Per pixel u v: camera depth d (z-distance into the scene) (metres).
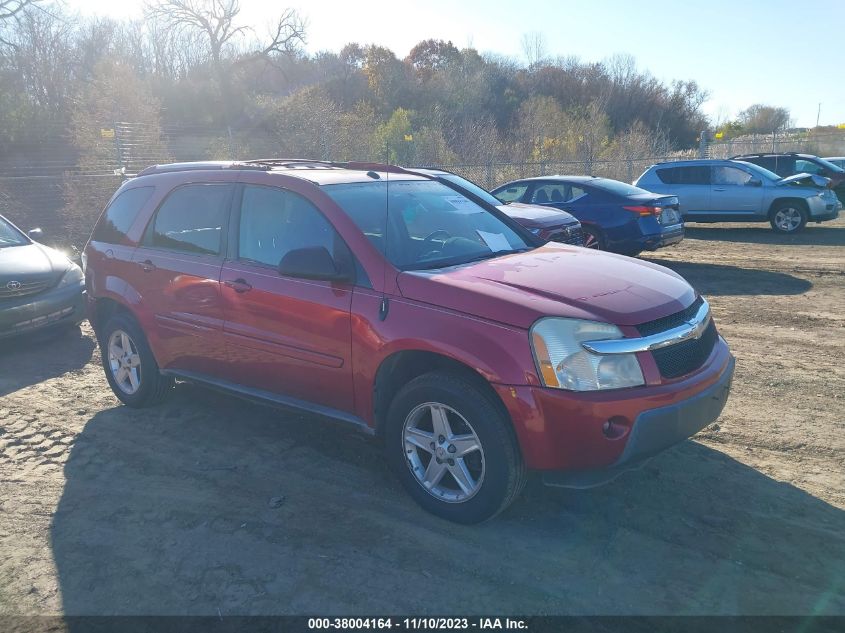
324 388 4.35
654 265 4.59
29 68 35.94
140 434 5.33
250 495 4.34
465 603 3.28
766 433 4.99
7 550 3.85
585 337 3.51
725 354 4.16
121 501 4.34
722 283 10.59
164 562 3.68
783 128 62.25
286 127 24.81
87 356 7.63
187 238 5.20
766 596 3.26
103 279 5.75
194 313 5.02
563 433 3.48
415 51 54.16
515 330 3.56
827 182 16.03
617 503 4.09
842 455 4.62
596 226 11.66
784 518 3.89
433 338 3.75
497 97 51.09
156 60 43.69
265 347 4.58
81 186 15.50
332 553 3.70
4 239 8.42
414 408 3.94
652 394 3.52
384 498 4.25
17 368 7.20
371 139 24.05
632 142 31.53
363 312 4.05
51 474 4.74
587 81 56.53
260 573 3.55
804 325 7.99
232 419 5.57
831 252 13.20
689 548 3.64
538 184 12.45
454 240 4.62
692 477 4.37
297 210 4.56
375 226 4.36
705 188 16.19
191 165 5.48
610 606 3.23
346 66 47.78
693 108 58.91
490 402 3.64
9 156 26.48
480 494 3.74
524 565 3.55
